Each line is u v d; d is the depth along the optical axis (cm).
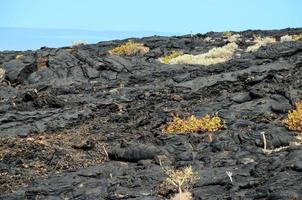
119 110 3356
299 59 3909
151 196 1819
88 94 3934
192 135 2516
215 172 1944
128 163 2317
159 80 4250
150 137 2608
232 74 3775
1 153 2489
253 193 1686
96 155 2461
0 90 4153
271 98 2959
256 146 2242
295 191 1576
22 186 2077
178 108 3167
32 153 2464
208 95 3444
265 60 4169
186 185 1858
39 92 4091
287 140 2227
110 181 2008
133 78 4400
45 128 3002
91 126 3014
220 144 2288
